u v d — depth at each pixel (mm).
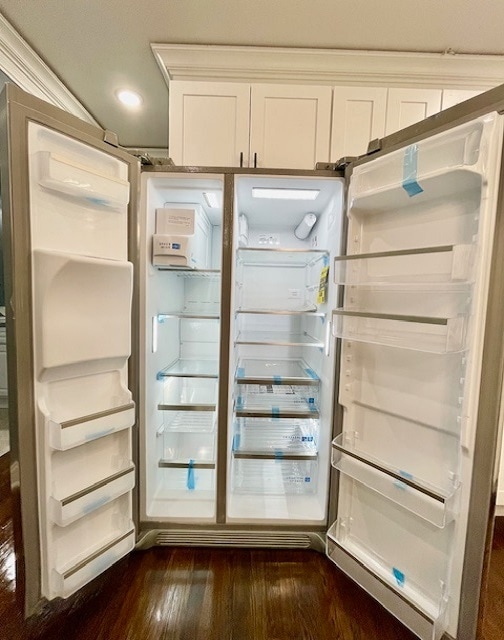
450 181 831
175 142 1491
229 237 1199
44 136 877
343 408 1180
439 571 934
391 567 1055
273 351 1875
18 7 1271
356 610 1040
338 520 1205
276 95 1485
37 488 907
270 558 1241
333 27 1344
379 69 1529
